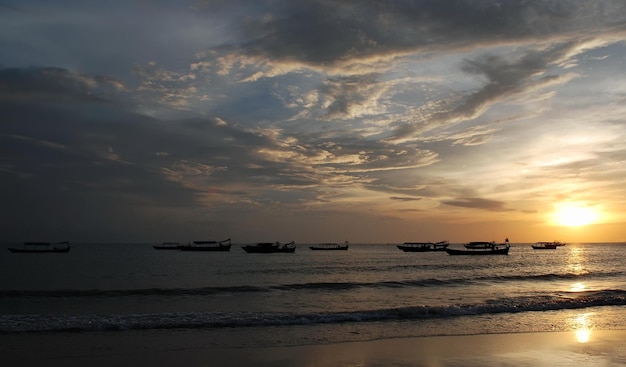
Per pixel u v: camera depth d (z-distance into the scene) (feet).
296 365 41.91
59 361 42.55
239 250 567.18
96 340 51.67
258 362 42.83
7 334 54.24
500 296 99.66
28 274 181.47
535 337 54.75
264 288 117.08
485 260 323.37
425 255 422.41
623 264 272.51
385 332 57.52
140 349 47.50
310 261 303.27
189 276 174.19
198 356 44.86
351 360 43.65
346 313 68.54
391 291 112.37
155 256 383.65
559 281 143.84
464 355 45.68
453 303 87.71
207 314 67.41
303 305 86.48
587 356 45.34
